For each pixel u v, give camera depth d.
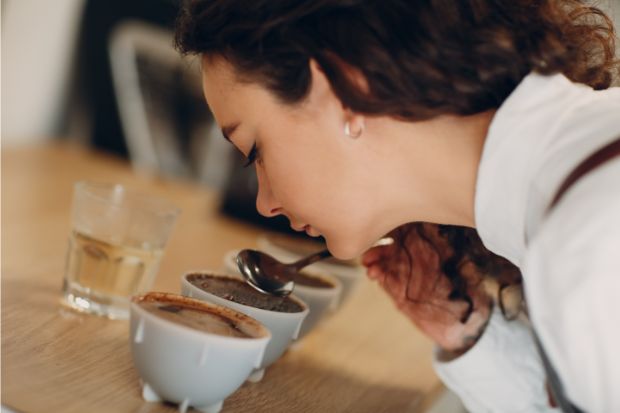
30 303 0.95
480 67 0.75
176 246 1.44
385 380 1.09
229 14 0.78
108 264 0.97
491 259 1.06
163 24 2.25
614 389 0.60
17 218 1.33
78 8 2.23
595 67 0.87
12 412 0.70
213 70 0.82
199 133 2.36
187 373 0.74
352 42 0.74
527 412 1.06
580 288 0.59
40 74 2.16
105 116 2.28
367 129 0.79
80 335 0.90
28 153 1.97
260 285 0.96
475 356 1.05
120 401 0.77
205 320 0.79
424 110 0.76
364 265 1.14
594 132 0.69
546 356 0.72
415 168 0.80
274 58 0.77
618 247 0.59
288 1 0.76
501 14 0.77
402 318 1.44
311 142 0.80
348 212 0.82
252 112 0.81
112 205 0.98
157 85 2.28
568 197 0.63
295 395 0.94
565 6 0.88
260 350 0.77
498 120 0.75
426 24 0.74
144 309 0.75
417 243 1.09
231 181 1.78
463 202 0.81
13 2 1.96
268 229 1.75
